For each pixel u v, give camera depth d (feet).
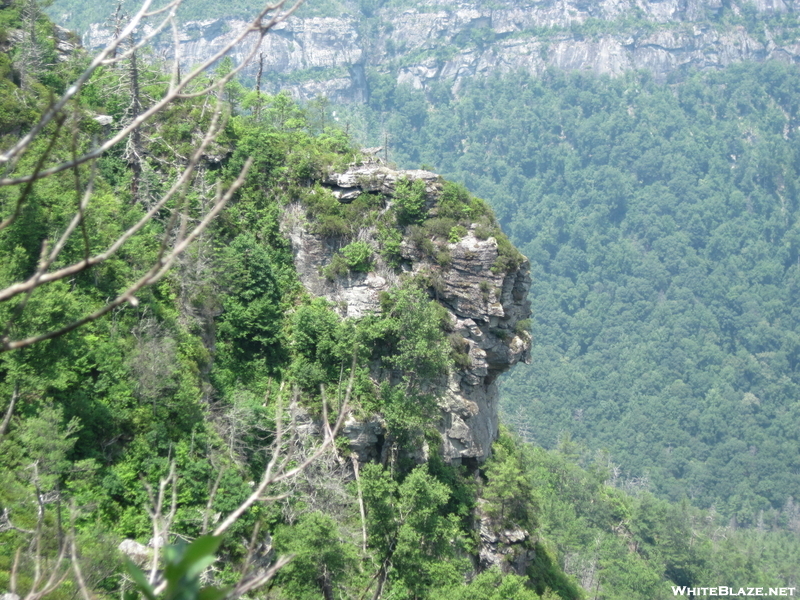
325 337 232.32
